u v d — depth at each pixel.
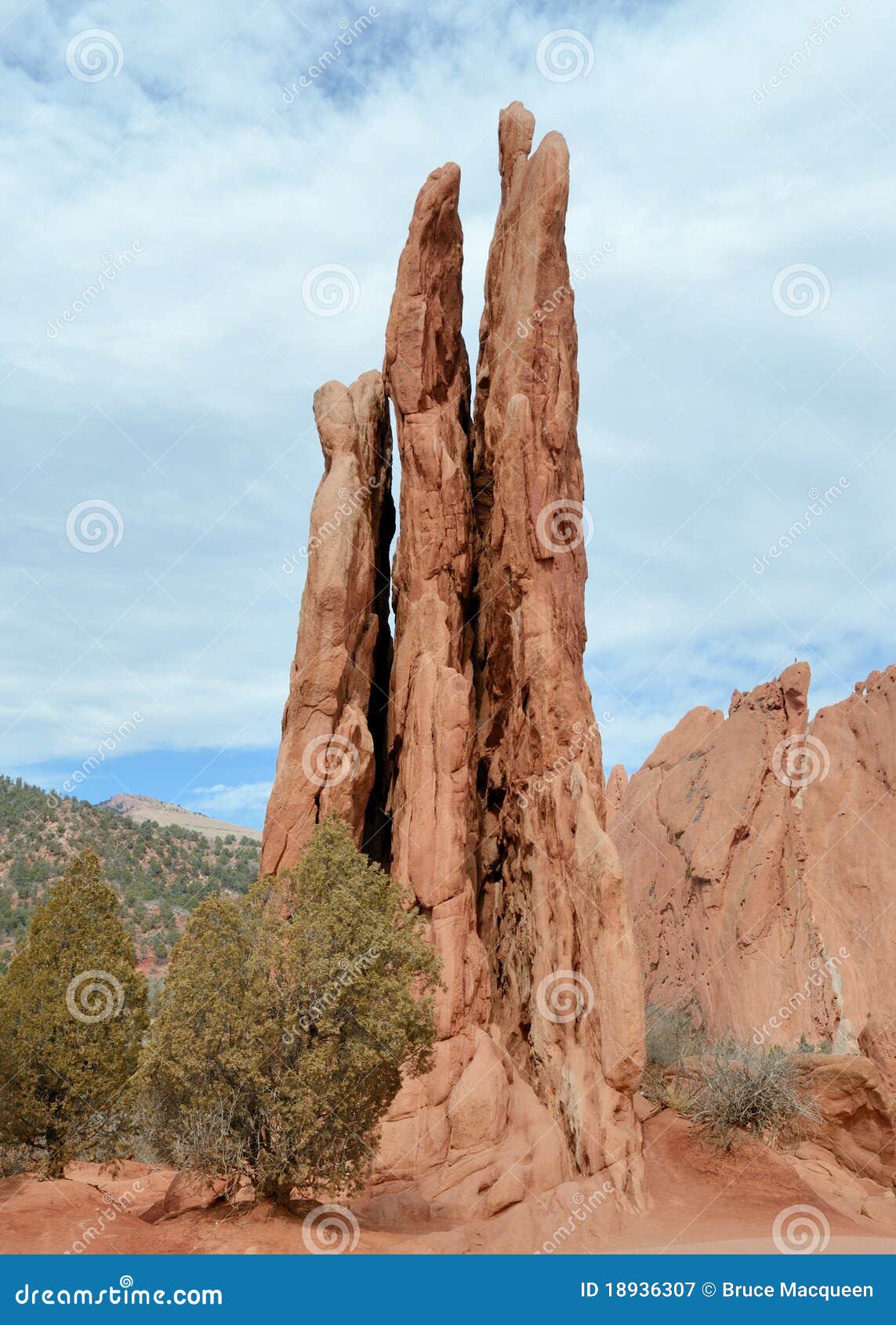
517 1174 24.44
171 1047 20.89
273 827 28.80
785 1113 30.84
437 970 23.19
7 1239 19.02
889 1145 29.97
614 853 26.91
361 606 31.08
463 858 28.25
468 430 37.19
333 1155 21.22
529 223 32.69
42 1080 25.75
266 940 22.02
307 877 23.34
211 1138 20.38
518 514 31.03
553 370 31.92
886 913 39.59
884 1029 34.56
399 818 30.03
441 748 28.73
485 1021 27.67
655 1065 35.25
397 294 33.66
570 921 28.08
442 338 34.66
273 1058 21.22
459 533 32.59
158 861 88.44
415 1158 24.81
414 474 32.50
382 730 35.41
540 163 32.88
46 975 26.27
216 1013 20.78
